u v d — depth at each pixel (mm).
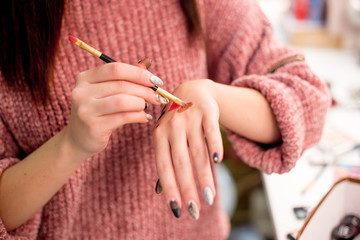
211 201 453
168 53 621
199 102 504
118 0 581
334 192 544
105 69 463
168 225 708
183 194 462
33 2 519
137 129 621
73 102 471
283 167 576
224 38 680
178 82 635
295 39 1643
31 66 544
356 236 558
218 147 461
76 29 578
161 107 621
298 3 1693
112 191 650
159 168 487
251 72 668
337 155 823
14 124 590
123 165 638
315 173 765
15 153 615
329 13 1587
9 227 576
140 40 604
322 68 1391
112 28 589
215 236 823
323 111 603
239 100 564
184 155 478
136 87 465
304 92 582
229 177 1460
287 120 554
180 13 621
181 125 497
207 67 737
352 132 937
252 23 667
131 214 665
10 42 543
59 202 627
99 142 481
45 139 604
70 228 657
